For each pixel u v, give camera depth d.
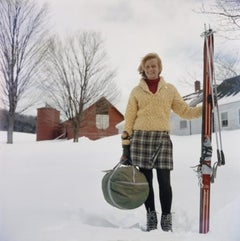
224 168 3.54
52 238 1.67
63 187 2.90
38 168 3.85
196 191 2.77
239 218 1.93
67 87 11.59
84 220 2.14
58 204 2.38
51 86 11.09
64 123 11.82
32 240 1.64
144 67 2.20
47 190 2.75
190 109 2.21
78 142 7.38
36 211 2.16
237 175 3.17
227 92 10.06
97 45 10.66
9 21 9.31
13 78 9.37
